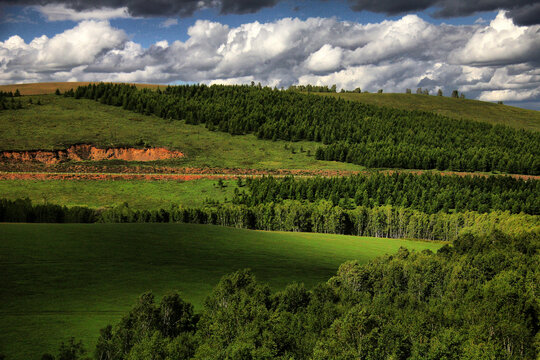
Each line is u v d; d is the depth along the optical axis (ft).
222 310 159.74
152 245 306.76
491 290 200.03
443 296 220.43
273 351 139.44
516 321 175.11
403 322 168.55
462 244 322.14
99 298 202.90
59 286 213.46
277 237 383.86
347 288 216.54
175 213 454.40
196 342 141.08
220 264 278.67
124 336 137.39
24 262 240.94
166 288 224.53
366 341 148.56
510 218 447.83
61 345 137.18
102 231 329.31
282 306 186.19
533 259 257.34
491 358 146.20
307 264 299.17
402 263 246.88
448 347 150.71
